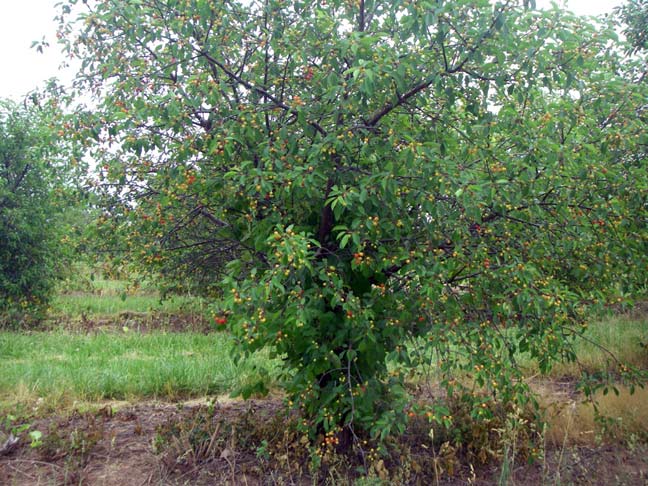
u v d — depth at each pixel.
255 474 4.06
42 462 4.25
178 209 4.31
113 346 8.26
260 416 5.12
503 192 3.37
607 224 3.88
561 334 3.74
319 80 3.81
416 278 3.53
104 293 14.10
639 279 4.36
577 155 3.68
